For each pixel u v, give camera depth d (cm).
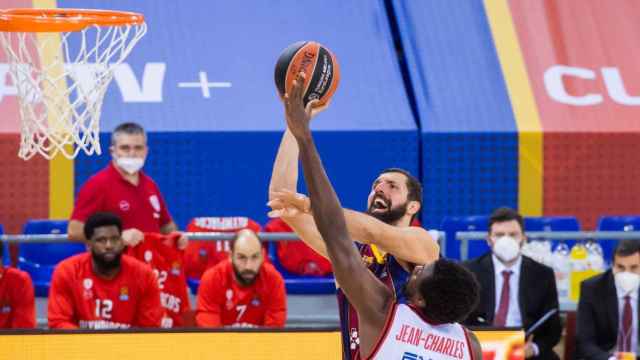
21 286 1033
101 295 1010
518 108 1440
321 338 916
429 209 1404
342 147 1381
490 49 1511
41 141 910
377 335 578
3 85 1402
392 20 1593
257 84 1445
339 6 1555
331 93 643
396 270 669
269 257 1227
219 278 1048
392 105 1424
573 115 1436
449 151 1401
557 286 1129
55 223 1241
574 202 1422
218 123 1379
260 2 1552
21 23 870
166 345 905
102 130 1350
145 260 1075
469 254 1230
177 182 1368
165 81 1434
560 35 1542
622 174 1427
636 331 1045
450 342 591
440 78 1472
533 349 1038
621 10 1576
